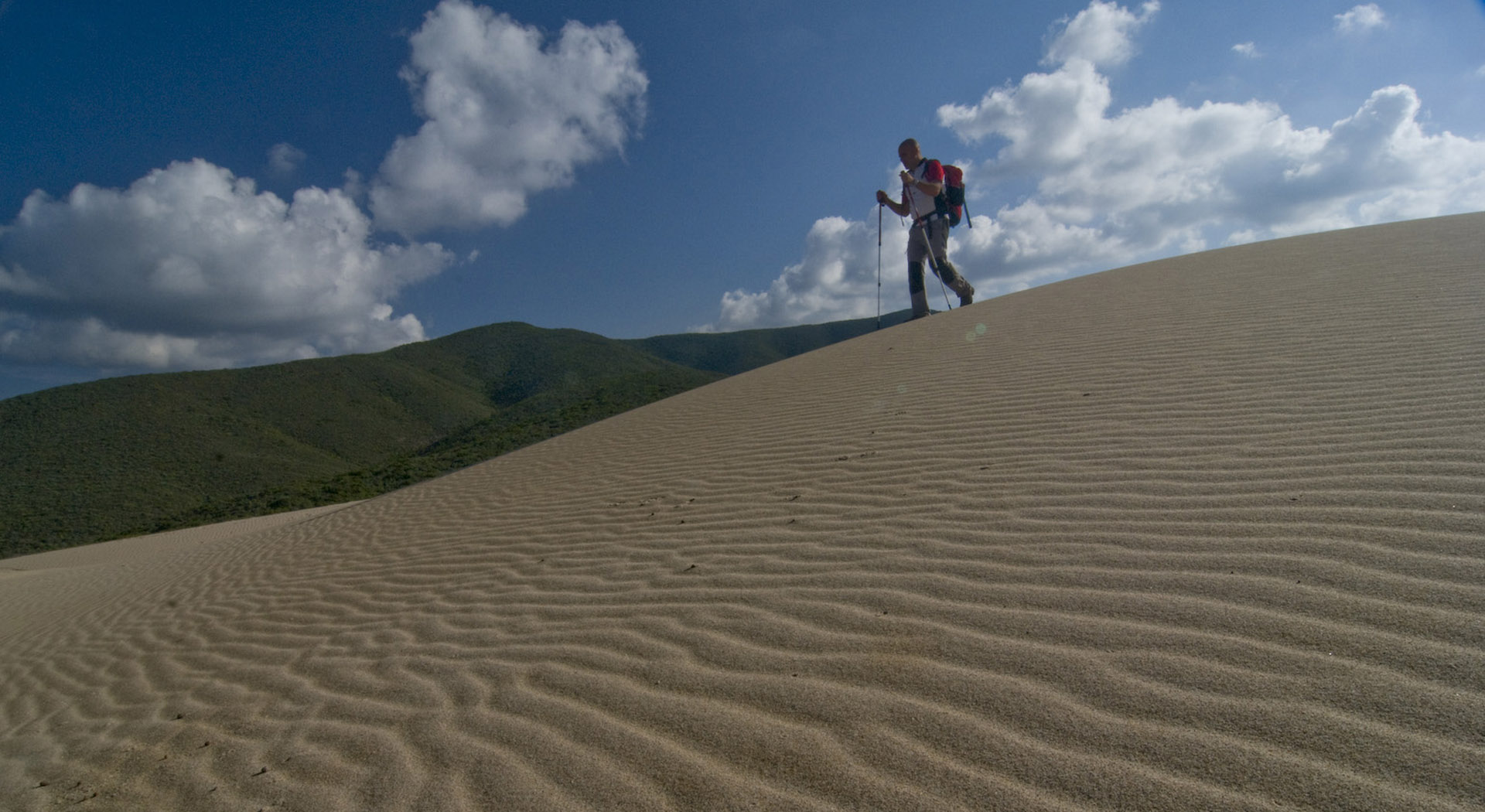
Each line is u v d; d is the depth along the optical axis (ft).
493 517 20.22
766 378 33.01
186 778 8.68
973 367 22.63
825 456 17.15
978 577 9.50
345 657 11.72
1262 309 21.89
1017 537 10.44
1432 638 6.61
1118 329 23.21
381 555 19.15
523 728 8.16
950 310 38.60
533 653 10.14
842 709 7.32
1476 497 8.93
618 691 8.57
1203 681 6.68
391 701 9.55
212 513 122.72
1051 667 7.29
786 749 6.88
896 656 8.07
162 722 10.68
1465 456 10.13
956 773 6.17
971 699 7.07
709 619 10.01
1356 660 6.55
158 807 8.15
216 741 9.56
